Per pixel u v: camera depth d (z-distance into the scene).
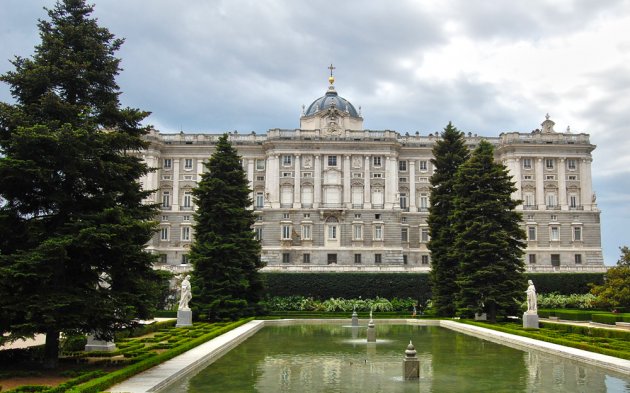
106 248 28.12
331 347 41.53
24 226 27.86
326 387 26.44
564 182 114.50
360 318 71.56
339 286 82.12
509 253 62.16
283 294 81.56
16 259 26.02
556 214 113.25
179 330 48.75
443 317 71.75
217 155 68.25
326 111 114.75
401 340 46.44
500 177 65.75
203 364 33.06
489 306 62.00
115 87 31.75
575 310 67.31
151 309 29.64
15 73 28.91
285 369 31.41
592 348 35.72
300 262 108.12
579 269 98.19
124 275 29.16
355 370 31.17
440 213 76.00
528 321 52.34
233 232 66.56
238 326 56.34
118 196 30.50
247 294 69.06
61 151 27.23
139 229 28.66
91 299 27.19
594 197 114.50
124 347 36.00
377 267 96.25
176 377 27.92
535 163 115.00
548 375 29.42
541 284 85.00
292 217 109.88
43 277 25.89
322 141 112.19
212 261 63.69
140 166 31.27
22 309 25.39
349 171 112.31
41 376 26.17
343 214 109.56
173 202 114.38
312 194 111.88
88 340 34.47
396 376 29.33
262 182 116.12
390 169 112.69
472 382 27.64
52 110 28.69
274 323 66.06
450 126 81.12
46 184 28.00
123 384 24.81
